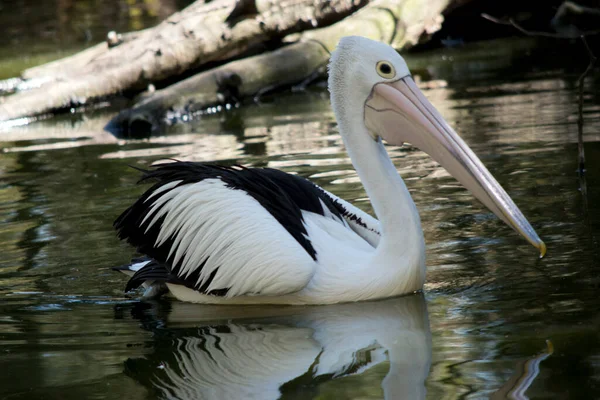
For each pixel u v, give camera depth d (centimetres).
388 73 1023
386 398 709
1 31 3881
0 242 1255
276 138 1838
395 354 809
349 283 996
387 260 997
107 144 1944
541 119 1750
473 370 754
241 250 1000
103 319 976
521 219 971
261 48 2652
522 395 695
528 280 985
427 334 858
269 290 991
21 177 1656
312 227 1037
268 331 912
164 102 2220
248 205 1022
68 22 3975
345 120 1038
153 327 941
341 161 1582
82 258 1180
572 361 753
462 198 1334
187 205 1042
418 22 2661
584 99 1889
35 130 2212
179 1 4428
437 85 2253
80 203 1434
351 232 1062
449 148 1002
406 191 1011
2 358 856
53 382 788
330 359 811
